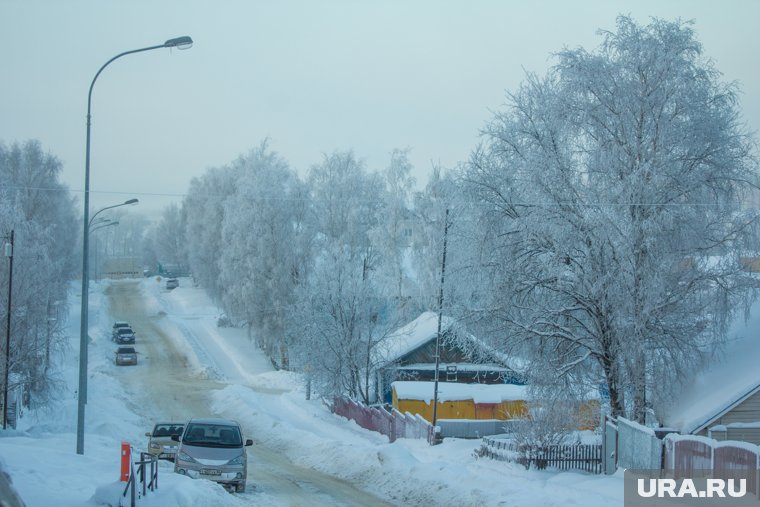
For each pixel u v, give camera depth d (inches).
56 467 808.9
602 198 1042.1
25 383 1512.1
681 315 1041.5
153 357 2938.0
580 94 1072.2
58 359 2583.7
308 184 2679.6
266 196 2620.6
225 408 1926.7
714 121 1035.9
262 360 2888.8
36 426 1446.9
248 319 2650.1
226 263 2780.5
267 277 2605.8
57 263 1736.0
